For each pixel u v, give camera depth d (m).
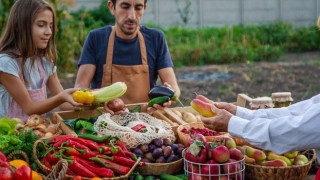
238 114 3.11
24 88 3.72
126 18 4.04
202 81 12.02
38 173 2.86
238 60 15.40
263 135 2.61
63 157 2.80
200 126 3.52
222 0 22.75
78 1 19.95
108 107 3.53
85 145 2.91
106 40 4.39
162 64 4.52
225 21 22.98
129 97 4.40
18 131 3.34
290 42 18.81
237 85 11.53
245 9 23.14
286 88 11.19
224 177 2.67
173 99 3.58
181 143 3.23
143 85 4.44
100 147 2.87
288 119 2.57
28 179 2.52
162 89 3.57
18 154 2.95
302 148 2.56
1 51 3.77
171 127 3.46
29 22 3.67
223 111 2.82
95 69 4.46
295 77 12.46
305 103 3.08
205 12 22.66
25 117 3.87
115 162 2.83
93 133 3.29
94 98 3.46
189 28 21.53
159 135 3.08
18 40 3.74
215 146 2.71
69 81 11.23
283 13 23.64
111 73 4.39
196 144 2.71
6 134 3.18
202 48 16.12
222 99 10.12
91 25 16.78
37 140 2.95
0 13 9.63
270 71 13.41
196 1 22.45
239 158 2.73
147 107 3.68
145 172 2.89
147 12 21.91
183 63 15.13
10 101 3.84
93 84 4.57
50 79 4.12
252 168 2.84
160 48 4.52
